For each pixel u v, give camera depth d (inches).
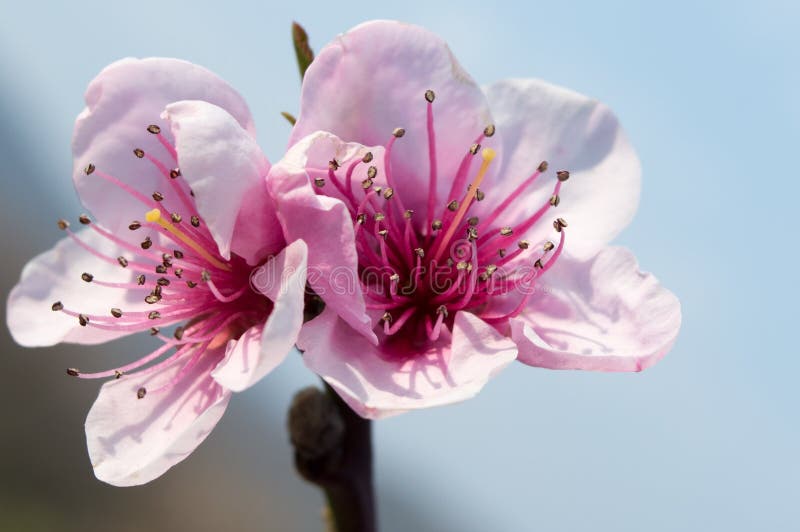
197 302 6.4
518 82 6.5
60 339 6.5
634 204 6.4
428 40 6.2
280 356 5.8
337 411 6.6
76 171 6.3
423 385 6.0
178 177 6.3
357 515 6.7
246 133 6.0
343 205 5.9
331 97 6.2
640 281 6.2
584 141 6.5
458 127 6.3
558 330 6.3
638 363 6.1
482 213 6.5
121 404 6.2
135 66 6.2
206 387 6.2
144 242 6.2
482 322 6.1
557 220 6.2
